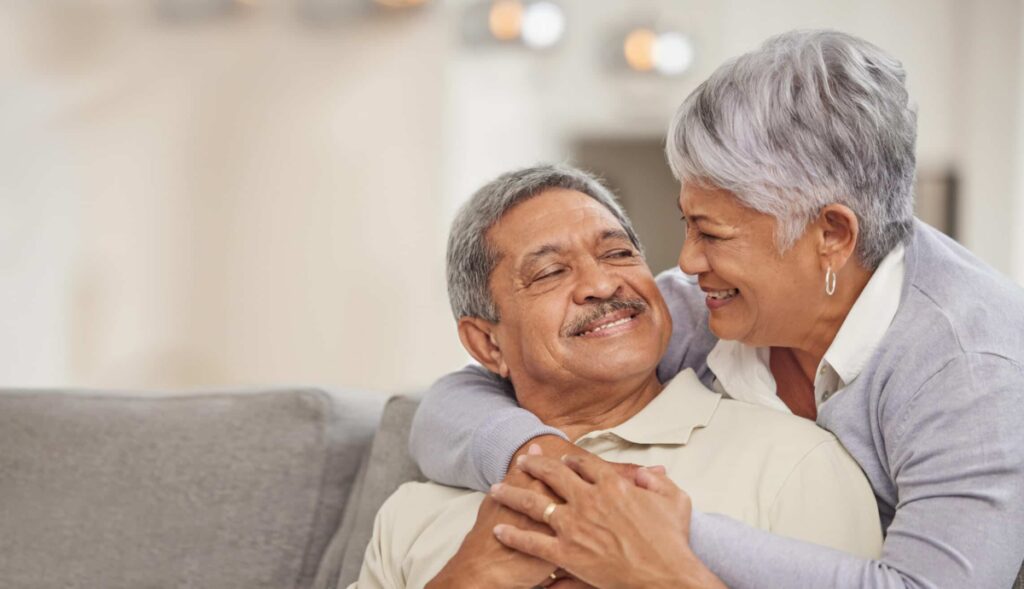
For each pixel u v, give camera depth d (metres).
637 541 1.41
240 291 5.66
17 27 5.37
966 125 5.01
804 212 1.49
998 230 4.97
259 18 5.54
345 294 5.62
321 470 2.03
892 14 5.06
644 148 5.57
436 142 5.50
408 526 1.78
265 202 5.62
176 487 2.02
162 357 5.64
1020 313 1.47
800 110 1.46
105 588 1.98
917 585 1.36
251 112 5.60
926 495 1.42
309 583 1.98
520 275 1.74
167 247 5.62
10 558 2.01
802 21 5.16
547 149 5.51
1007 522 1.38
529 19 5.14
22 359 5.40
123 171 5.55
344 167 5.58
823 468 1.58
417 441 1.82
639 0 5.34
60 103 5.45
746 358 1.77
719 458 1.65
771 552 1.40
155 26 5.53
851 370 1.54
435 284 5.54
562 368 1.71
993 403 1.40
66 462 2.07
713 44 5.29
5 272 5.36
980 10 4.95
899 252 1.55
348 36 5.53
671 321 1.78
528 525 1.50
